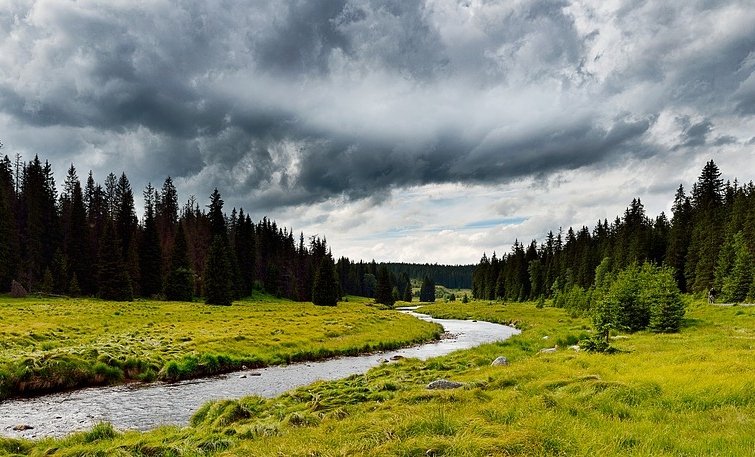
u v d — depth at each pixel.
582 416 12.02
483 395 14.89
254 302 105.31
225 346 36.72
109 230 82.88
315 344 41.50
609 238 125.88
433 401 14.45
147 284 95.06
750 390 13.09
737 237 67.25
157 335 40.47
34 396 24.52
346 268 191.88
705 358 19.62
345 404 17.70
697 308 53.50
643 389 14.21
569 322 60.06
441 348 44.97
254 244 128.25
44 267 88.00
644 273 45.16
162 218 122.44
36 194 91.62
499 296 168.12
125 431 16.78
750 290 57.47
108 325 46.06
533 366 20.97
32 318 46.53
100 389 26.28
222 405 18.00
